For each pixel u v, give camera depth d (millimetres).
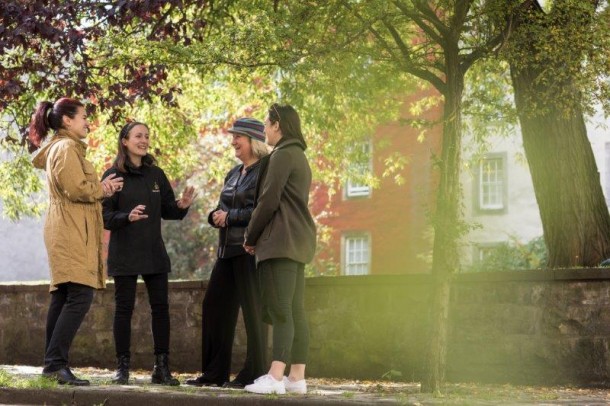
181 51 9891
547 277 9008
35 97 12125
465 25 9273
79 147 6992
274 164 6430
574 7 8859
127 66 10445
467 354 9305
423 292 9523
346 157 16078
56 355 6801
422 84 13594
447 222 6605
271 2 9539
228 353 7543
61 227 6746
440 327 6906
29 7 9258
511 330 9141
